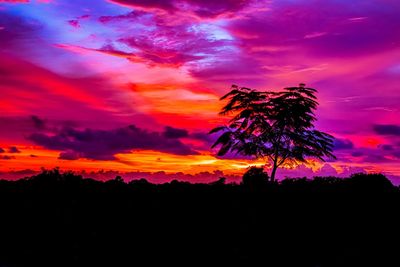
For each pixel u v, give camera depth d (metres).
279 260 17.02
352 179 23.27
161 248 17.48
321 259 17.19
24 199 19.97
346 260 17.00
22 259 16.64
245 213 19.67
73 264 16.38
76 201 20.00
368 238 18.45
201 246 17.59
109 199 20.36
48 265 16.23
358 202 20.75
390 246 17.84
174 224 18.81
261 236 18.33
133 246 17.53
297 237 18.38
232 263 16.70
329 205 20.38
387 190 22.02
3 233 18.00
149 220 19.08
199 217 19.34
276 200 20.80
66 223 18.56
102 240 17.75
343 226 19.11
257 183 23.94
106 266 16.34
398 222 19.42
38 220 18.73
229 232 18.52
